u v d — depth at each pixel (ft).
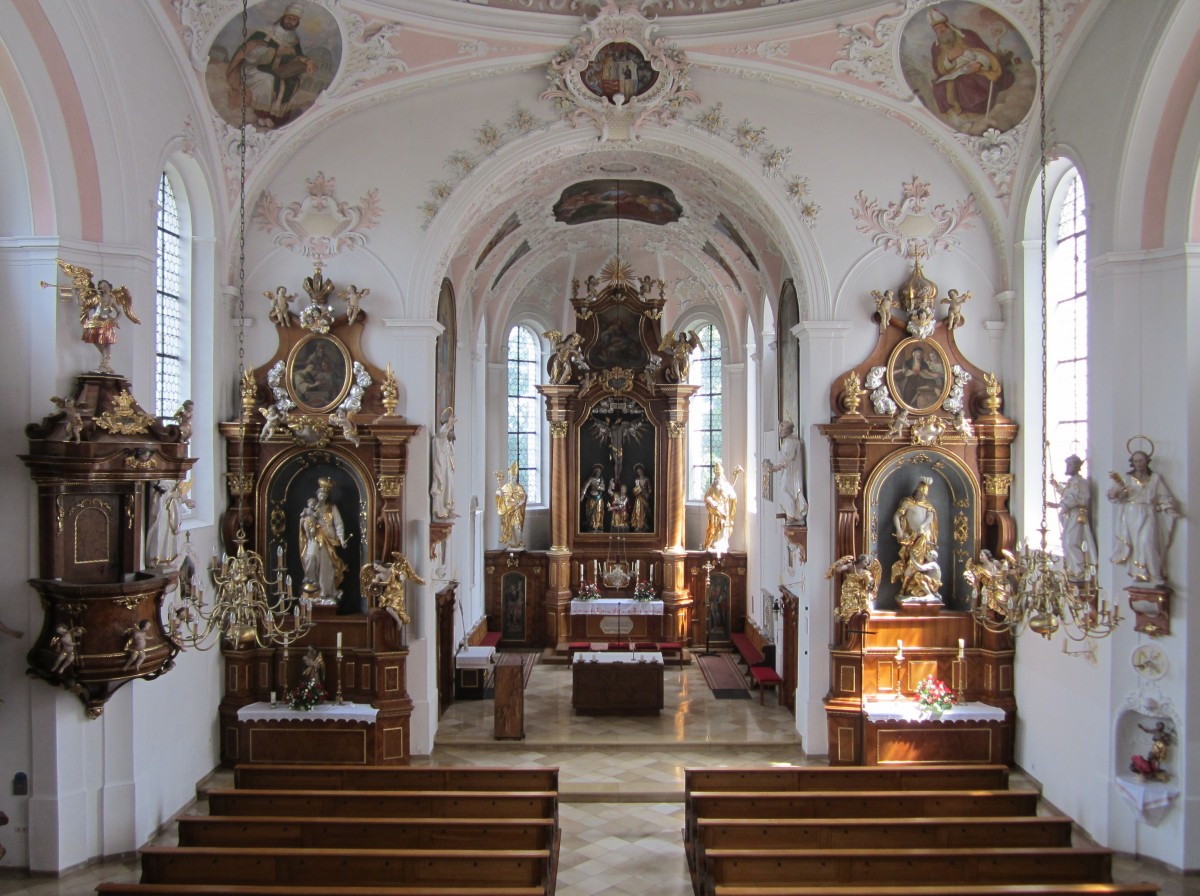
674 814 53.98
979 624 59.47
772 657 79.25
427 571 60.34
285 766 47.29
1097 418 48.80
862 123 59.93
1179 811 44.83
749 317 90.89
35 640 42.52
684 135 60.23
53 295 42.42
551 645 93.81
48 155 42.14
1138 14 45.24
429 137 59.77
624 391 94.12
